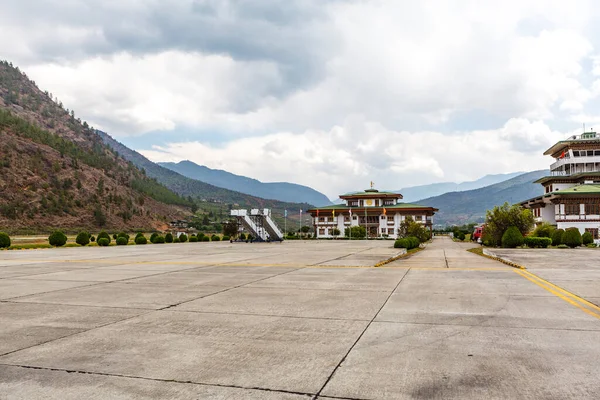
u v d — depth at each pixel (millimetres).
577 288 11180
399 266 18078
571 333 6711
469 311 8438
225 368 5324
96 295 10883
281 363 5480
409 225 49281
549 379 4824
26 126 165500
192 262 21188
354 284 12484
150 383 4863
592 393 4441
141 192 179625
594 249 31219
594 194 52031
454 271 15719
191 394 4543
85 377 5070
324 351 5957
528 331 6859
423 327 7223
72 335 6945
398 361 5508
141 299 10219
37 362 5613
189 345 6320
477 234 55875
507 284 12047
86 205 132500
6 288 12281
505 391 4512
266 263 20234
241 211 54281
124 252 31500
